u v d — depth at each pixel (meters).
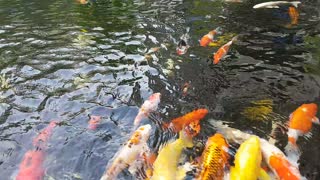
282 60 1.94
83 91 1.81
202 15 2.67
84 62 2.10
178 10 2.84
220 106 1.61
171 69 1.94
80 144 1.45
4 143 1.48
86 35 2.50
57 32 2.60
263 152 1.20
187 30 2.43
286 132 1.43
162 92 1.74
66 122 1.58
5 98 1.78
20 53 2.28
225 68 1.91
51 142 1.47
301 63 1.91
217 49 2.11
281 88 1.72
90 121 1.58
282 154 1.19
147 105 1.59
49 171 1.32
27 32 2.64
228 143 1.34
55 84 1.89
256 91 1.71
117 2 3.23
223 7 2.78
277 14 2.53
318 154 1.30
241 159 1.15
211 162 1.18
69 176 1.30
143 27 2.56
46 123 1.59
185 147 1.33
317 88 1.70
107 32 2.53
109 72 1.97
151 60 2.06
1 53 2.29
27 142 1.48
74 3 3.33
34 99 1.77
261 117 1.52
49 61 2.14
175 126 1.45
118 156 1.29
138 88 1.79
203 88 1.75
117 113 1.62
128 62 2.06
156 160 1.27
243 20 2.49
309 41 2.12
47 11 3.15
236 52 2.05
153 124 1.50
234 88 1.74
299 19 2.42
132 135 1.38
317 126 1.41
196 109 1.59
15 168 1.35
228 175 1.15
